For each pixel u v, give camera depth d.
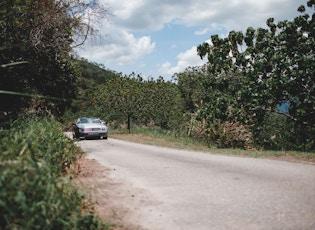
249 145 13.97
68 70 13.91
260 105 14.12
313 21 13.77
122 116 25.77
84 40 11.58
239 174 6.95
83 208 4.45
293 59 13.46
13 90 10.53
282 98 13.93
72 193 4.21
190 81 28.52
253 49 14.47
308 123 13.55
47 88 13.56
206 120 15.04
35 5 10.29
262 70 13.84
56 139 7.52
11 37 9.65
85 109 45.72
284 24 14.13
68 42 11.49
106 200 5.09
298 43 13.86
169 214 4.42
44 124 8.66
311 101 12.80
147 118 27.81
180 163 8.73
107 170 7.70
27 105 12.30
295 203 4.66
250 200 4.92
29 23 10.39
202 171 7.43
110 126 29.17
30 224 3.00
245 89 14.07
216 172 7.26
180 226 3.97
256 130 14.44
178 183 6.24
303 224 3.83
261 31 14.53
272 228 3.76
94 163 8.77
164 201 5.04
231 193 5.37
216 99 15.00
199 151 11.77
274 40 14.30
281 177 6.48
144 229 3.90
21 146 4.88
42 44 10.55
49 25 10.59
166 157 10.05
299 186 5.66
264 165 8.06
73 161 7.50
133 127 28.58
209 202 4.91
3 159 3.78
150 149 12.61
